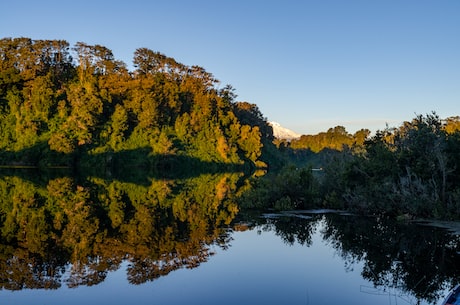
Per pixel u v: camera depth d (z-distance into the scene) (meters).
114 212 18.97
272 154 99.00
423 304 8.14
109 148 63.69
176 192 28.84
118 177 44.81
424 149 19.86
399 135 22.44
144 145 67.38
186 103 82.25
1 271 9.70
